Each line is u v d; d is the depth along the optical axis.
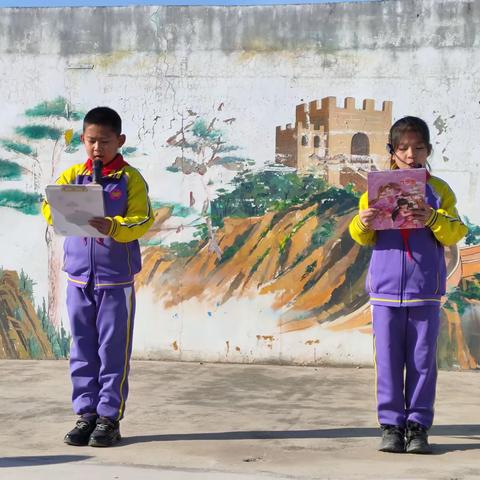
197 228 9.31
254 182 9.23
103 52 9.41
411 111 9.02
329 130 9.11
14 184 9.54
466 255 8.93
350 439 6.35
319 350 9.16
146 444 6.18
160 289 9.37
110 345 6.23
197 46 9.28
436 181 6.11
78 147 9.45
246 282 9.24
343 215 9.12
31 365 9.26
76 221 5.80
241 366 9.16
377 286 6.02
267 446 6.12
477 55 8.91
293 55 9.16
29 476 5.28
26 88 9.50
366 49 9.07
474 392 8.11
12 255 9.55
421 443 5.90
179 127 9.32
